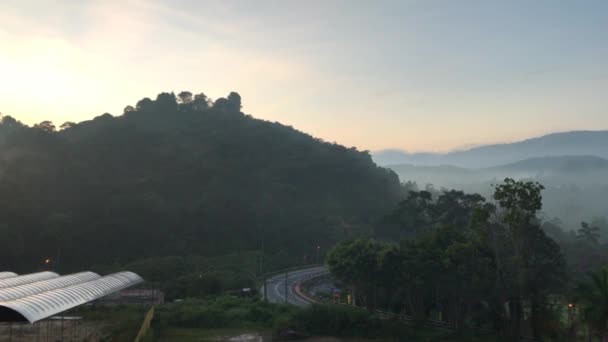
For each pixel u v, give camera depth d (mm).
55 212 165250
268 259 160750
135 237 163625
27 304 53406
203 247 170125
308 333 72375
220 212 193625
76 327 68250
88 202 179500
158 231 171000
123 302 89500
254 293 104688
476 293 69812
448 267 69375
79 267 144625
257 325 77312
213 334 71188
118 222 165625
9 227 144500
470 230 84875
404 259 74562
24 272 136625
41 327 68312
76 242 153875
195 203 198125
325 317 73250
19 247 140000
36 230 151625
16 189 167125
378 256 75438
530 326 70000
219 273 117500
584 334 66688
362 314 73250
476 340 68250
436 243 76625
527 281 66125
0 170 178875
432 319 85312
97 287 76625
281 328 71312
